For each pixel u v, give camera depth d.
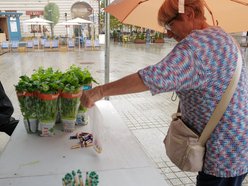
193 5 1.26
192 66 1.12
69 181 1.13
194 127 1.35
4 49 16.36
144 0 1.95
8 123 3.01
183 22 1.27
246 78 1.28
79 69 2.12
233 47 1.20
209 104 1.22
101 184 1.34
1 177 1.38
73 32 21.83
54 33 22.80
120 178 1.39
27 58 12.80
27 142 1.77
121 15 2.07
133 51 16.14
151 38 23.94
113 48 18.20
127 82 1.13
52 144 1.75
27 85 1.76
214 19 1.80
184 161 1.36
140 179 1.39
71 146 1.72
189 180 2.78
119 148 1.72
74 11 22.28
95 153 1.65
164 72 1.08
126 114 4.63
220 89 1.18
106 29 3.24
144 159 1.60
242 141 1.26
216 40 1.17
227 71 1.17
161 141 3.59
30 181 1.35
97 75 8.21
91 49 17.39
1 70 9.23
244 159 1.31
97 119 1.62
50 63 11.00
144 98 5.63
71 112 1.87
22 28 22.38
